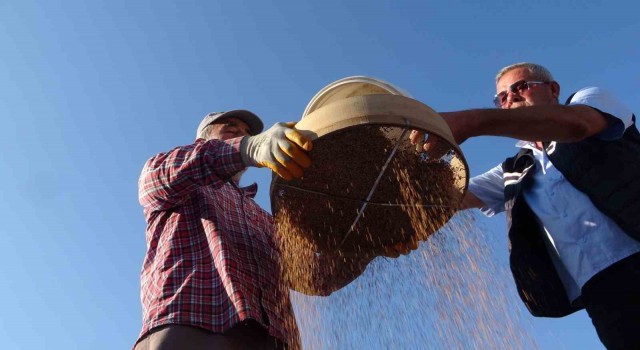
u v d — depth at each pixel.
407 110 2.56
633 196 3.19
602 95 3.26
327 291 3.30
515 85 4.01
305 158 2.55
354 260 3.28
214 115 3.80
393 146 2.72
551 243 3.52
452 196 3.01
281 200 2.96
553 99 4.07
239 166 2.81
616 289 3.18
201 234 3.01
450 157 2.85
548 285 3.56
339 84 2.94
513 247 3.61
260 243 3.16
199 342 2.63
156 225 3.07
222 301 2.75
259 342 2.79
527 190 3.65
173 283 2.80
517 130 2.94
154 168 2.97
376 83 2.88
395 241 3.24
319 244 3.19
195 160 2.82
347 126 2.50
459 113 2.87
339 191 2.97
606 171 3.28
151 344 2.63
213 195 3.17
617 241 3.24
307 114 2.93
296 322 3.12
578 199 3.39
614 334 3.13
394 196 3.00
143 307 2.91
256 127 3.87
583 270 3.30
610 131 3.25
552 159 3.50
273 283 3.05
